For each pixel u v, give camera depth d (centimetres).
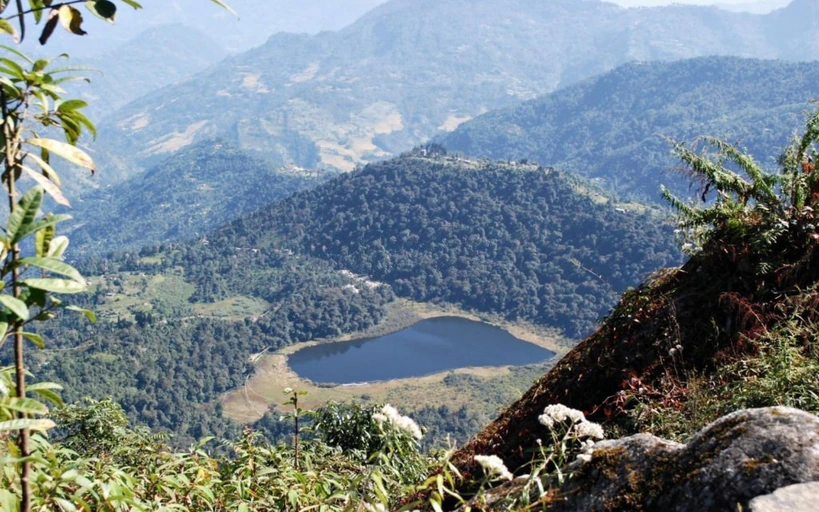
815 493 149
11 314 137
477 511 227
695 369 423
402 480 327
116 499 225
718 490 169
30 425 136
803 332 380
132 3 166
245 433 386
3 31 159
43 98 160
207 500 299
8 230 136
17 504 168
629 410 411
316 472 368
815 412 301
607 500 196
